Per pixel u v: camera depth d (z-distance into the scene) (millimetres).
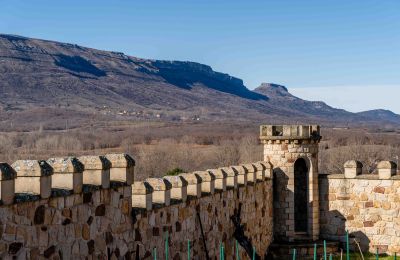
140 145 129375
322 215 37969
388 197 36375
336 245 36719
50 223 13727
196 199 23266
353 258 35406
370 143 128625
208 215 24750
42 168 13383
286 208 36875
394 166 36656
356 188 37219
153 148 117750
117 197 16875
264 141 37469
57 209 13984
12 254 12445
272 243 36406
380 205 36594
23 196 12812
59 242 14070
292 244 36062
